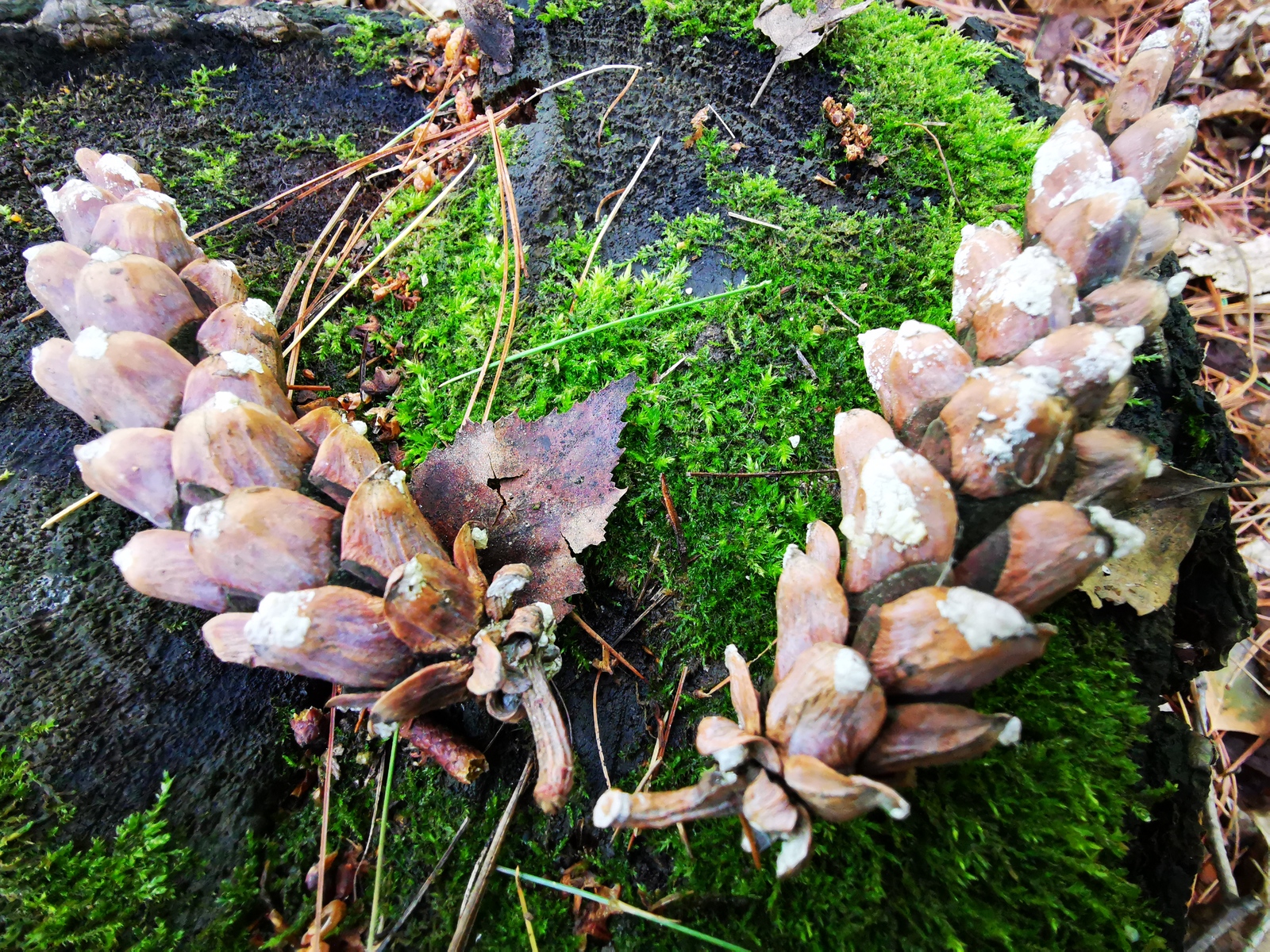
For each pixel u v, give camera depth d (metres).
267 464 0.16
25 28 0.24
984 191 0.24
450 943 0.17
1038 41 0.41
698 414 0.21
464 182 0.24
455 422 0.21
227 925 0.17
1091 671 0.19
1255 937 0.22
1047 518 0.14
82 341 0.17
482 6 0.23
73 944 0.16
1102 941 0.17
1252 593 0.22
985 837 0.17
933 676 0.14
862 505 0.15
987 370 0.15
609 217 0.23
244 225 0.24
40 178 0.23
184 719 0.18
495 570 0.18
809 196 0.24
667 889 0.17
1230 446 0.22
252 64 0.26
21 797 0.17
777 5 0.24
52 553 0.19
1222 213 0.37
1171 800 0.19
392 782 0.18
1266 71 0.37
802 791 0.14
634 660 0.19
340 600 0.15
